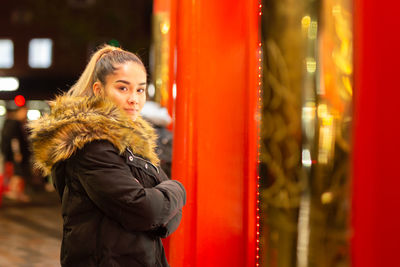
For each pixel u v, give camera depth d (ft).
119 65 7.80
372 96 7.07
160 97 15.51
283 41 8.98
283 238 9.04
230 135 9.59
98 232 7.16
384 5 7.00
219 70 9.68
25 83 93.86
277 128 9.10
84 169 7.09
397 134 6.92
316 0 8.64
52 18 82.28
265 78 9.20
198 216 9.78
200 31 9.73
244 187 9.43
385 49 7.00
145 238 7.30
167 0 14.99
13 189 40.22
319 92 8.66
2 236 26.22
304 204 8.84
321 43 8.61
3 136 40.27
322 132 8.61
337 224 8.49
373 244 7.07
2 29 98.27
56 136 7.13
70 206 7.29
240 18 9.48
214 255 9.75
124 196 6.96
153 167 7.64
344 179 8.42
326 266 8.59
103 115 7.18
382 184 7.00
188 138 9.79
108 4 80.74
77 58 88.84
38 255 22.29
